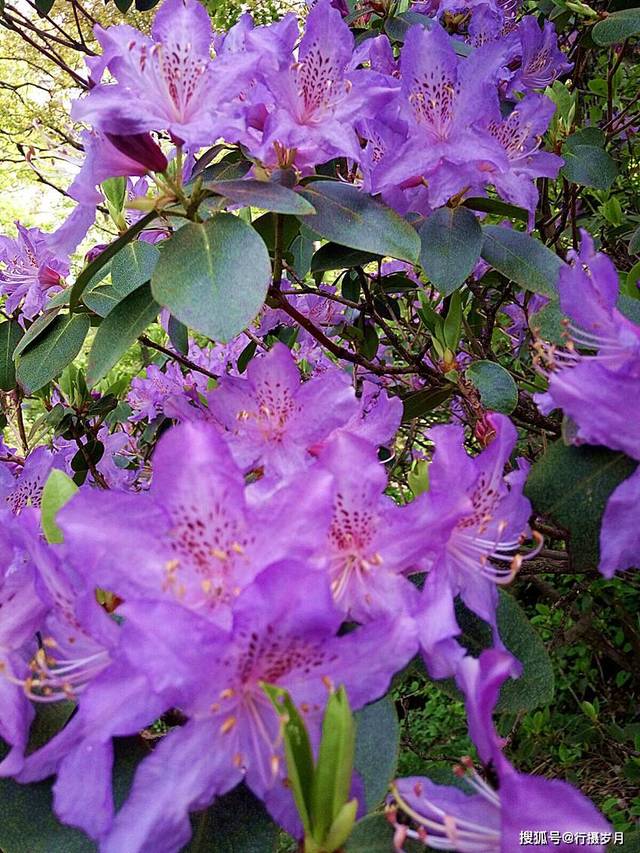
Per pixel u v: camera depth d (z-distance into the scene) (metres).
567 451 0.22
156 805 0.16
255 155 0.29
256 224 0.33
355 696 0.17
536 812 0.14
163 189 0.27
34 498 0.37
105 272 0.36
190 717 0.16
